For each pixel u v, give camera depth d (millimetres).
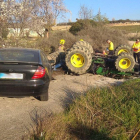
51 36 15609
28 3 11320
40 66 4875
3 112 4668
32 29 12234
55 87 6773
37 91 4793
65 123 3973
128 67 8477
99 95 5078
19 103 5254
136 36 30562
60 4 16719
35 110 4832
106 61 9102
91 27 21938
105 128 3811
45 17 15352
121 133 3646
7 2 10070
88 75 8859
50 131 3590
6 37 11188
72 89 6574
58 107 5055
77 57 8555
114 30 22312
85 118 4098
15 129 3898
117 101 4730
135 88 5520
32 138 3508
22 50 5707
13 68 4645
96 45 18016
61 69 9734
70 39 16234
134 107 4402
